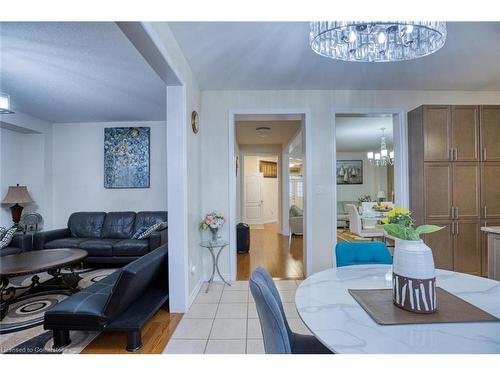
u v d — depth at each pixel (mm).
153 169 4902
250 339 2086
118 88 3303
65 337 1982
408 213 1264
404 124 3566
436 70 2941
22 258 2891
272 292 1226
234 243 3537
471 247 3199
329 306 1208
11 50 2367
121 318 2012
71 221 4477
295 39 2287
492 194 3227
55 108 4078
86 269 3928
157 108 4129
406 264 1154
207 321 2375
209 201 3520
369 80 3217
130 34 1690
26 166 4723
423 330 1002
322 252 3535
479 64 2801
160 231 3850
